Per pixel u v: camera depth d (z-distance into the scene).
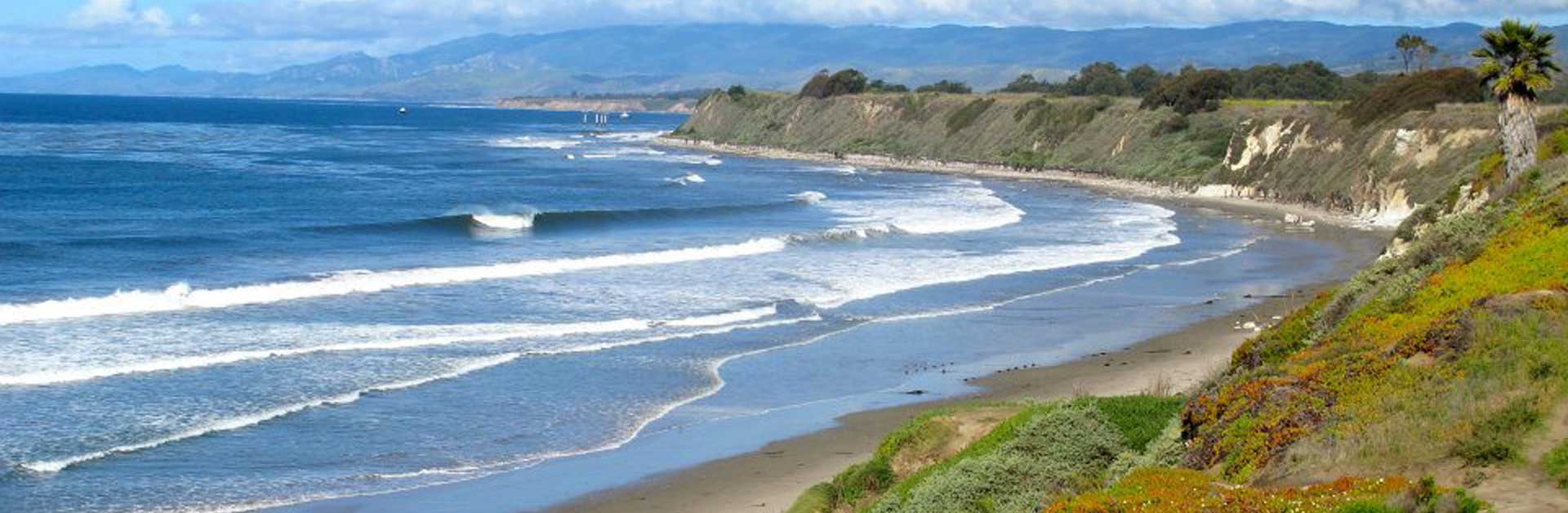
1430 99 81.88
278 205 69.56
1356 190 77.00
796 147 155.75
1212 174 95.56
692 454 24.72
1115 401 22.75
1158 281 48.22
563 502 21.83
